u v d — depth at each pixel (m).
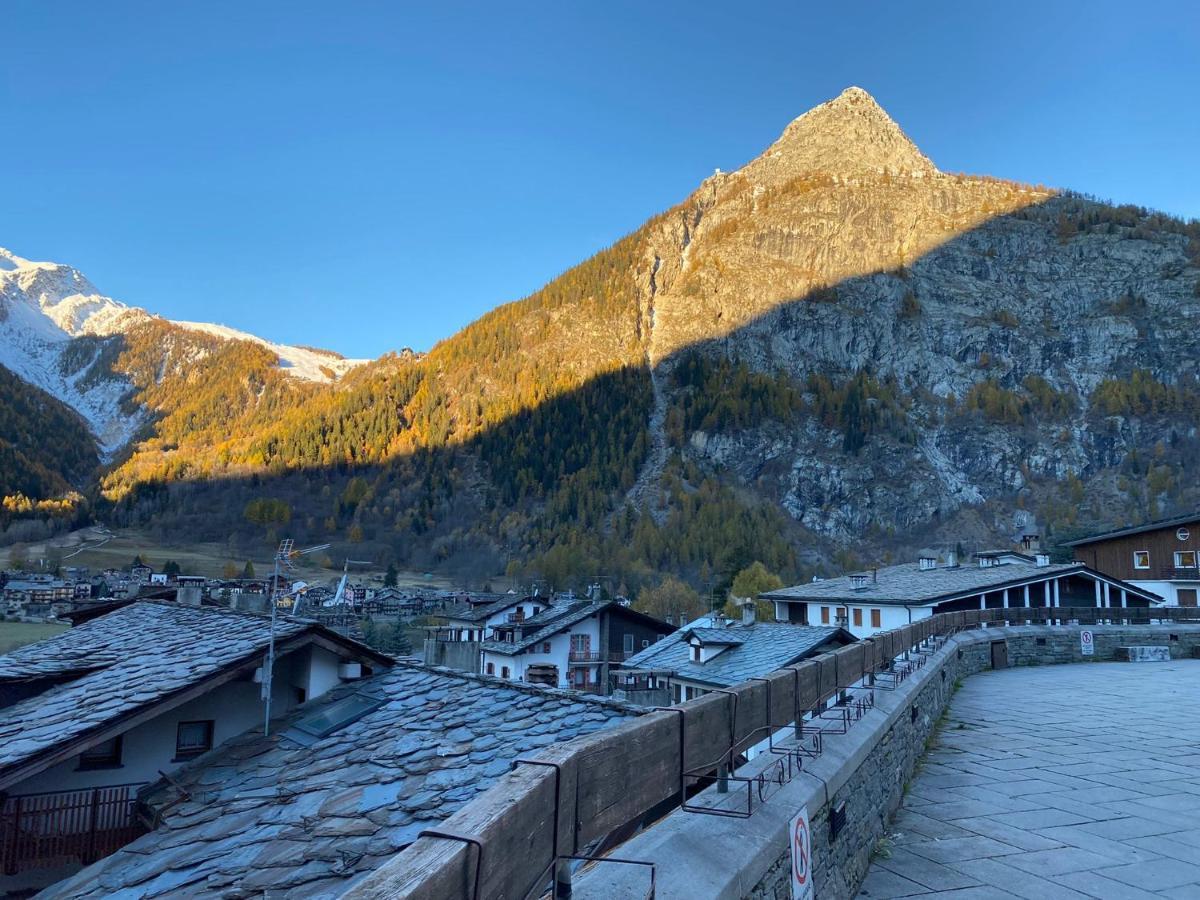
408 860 1.70
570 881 2.67
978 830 6.86
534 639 35.81
